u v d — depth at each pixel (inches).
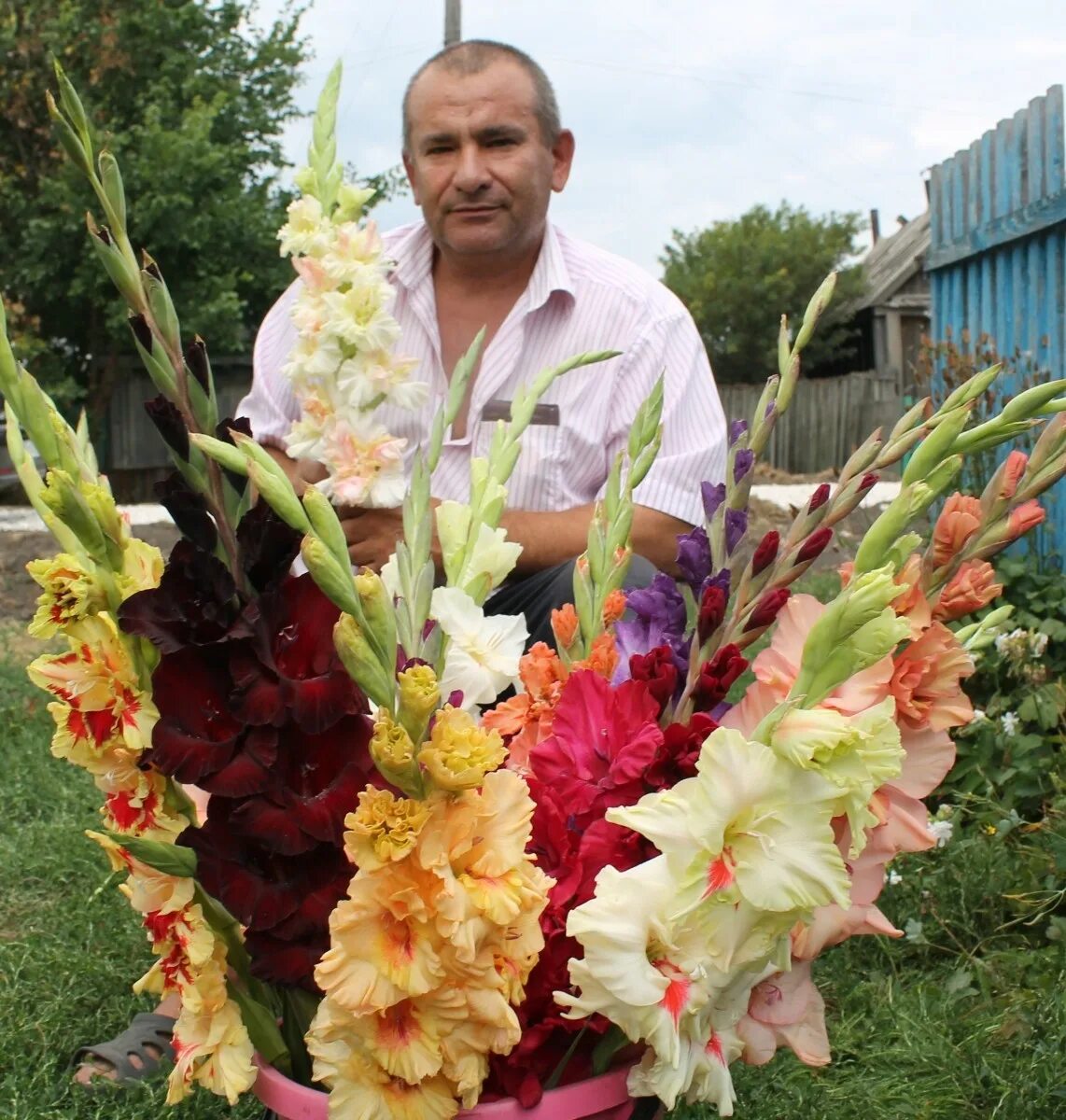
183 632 42.9
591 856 45.8
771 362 1320.1
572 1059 48.4
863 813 43.5
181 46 803.4
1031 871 119.6
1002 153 223.6
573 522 110.5
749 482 52.5
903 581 49.1
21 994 103.3
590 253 123.8
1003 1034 96.7
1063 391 48.5
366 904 40.4
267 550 44.1
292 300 124.8
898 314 1079.6
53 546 388.5
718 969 43.6
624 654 52.7
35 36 753.6
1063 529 182.4
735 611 49.7
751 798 42.4
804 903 42.1
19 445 47.3
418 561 49.8
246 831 42.1
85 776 163.3
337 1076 43.7
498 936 41.8
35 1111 85.7
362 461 68.1
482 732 40.9
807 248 1314.0
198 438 41.5
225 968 46.4
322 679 42.4
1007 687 155.9
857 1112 88.0
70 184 730.8
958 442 49.4
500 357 118.1
